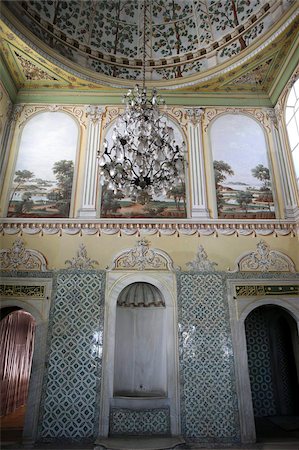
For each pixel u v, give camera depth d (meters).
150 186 5.21
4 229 7.49
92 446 6.06
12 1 7.18
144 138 5.23
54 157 8.33
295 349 8.09
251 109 9.08
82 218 7.68
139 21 9.42
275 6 7.69
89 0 8.74
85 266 7.30
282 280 7.35
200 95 9.15
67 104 8.91
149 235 7.60
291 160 8.19
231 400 6.54
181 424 6.40
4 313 7.64
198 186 8.16
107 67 9.25
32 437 6.18
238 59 8.28
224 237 7.66
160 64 9.43
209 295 7.21
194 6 9.16
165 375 7.04
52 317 6.94
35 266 7.25
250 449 6.05
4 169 8.09
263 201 8.12
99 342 6.81
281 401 7.97
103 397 6.49
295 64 7.89
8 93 8.48
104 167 5.12
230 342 6.90
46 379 6.55
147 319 7.76
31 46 7.61
